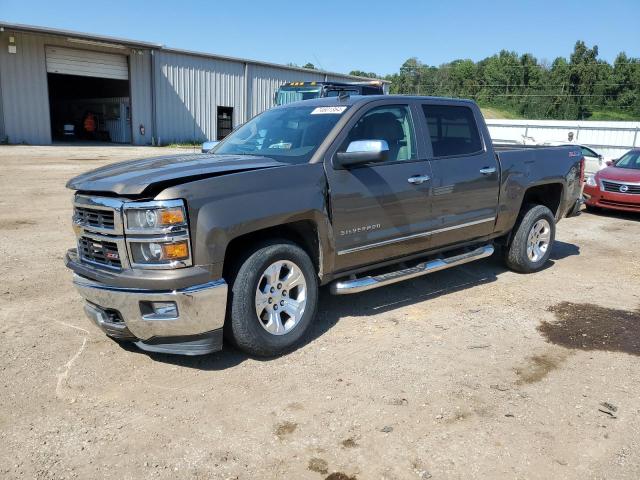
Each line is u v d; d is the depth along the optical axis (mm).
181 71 31656
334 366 4191
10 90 25734
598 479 2939
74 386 3818
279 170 4266
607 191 12102
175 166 4168
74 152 23484
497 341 4730
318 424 3408
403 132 5258
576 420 3500
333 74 39938
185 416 3482
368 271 5375
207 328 3881
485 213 5977
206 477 2922
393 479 2916
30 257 6941
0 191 12328
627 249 8656
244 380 3949
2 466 2980
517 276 6809
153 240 3705
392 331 4902
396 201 5000
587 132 37406
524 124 39531
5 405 3562
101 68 28625
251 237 4293
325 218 4465
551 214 6902
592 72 80375
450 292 6086
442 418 3492
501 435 3318
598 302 5840
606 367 4273
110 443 3197
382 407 3611
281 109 5621
